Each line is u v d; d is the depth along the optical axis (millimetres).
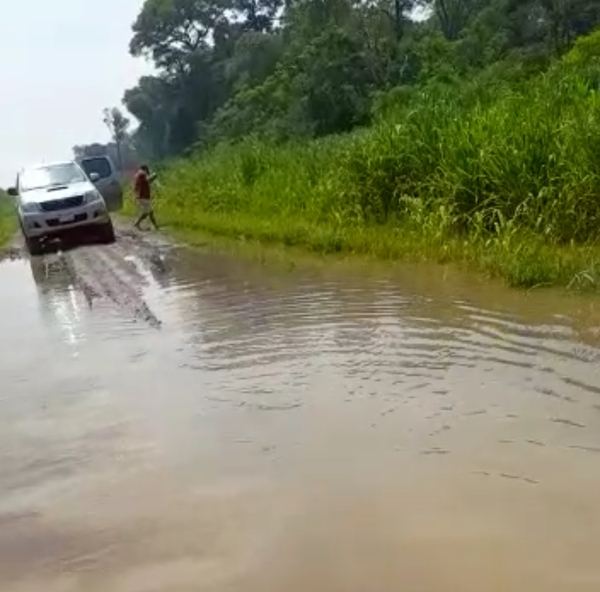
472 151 10672
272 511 3617
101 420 5074
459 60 39750
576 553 3068
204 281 9789
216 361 6117
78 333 7645
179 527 3570
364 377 5363
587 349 5488
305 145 18203
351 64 43531
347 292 8172
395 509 3525
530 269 7730
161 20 78438
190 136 80875
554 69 16828
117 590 3141
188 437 4613
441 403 4754
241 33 77938
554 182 9438
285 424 4652
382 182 12375
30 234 15562
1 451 4738
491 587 2902
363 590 2953
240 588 3047
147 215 18375
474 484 3693
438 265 9289
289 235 12469
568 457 3889
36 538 3639
